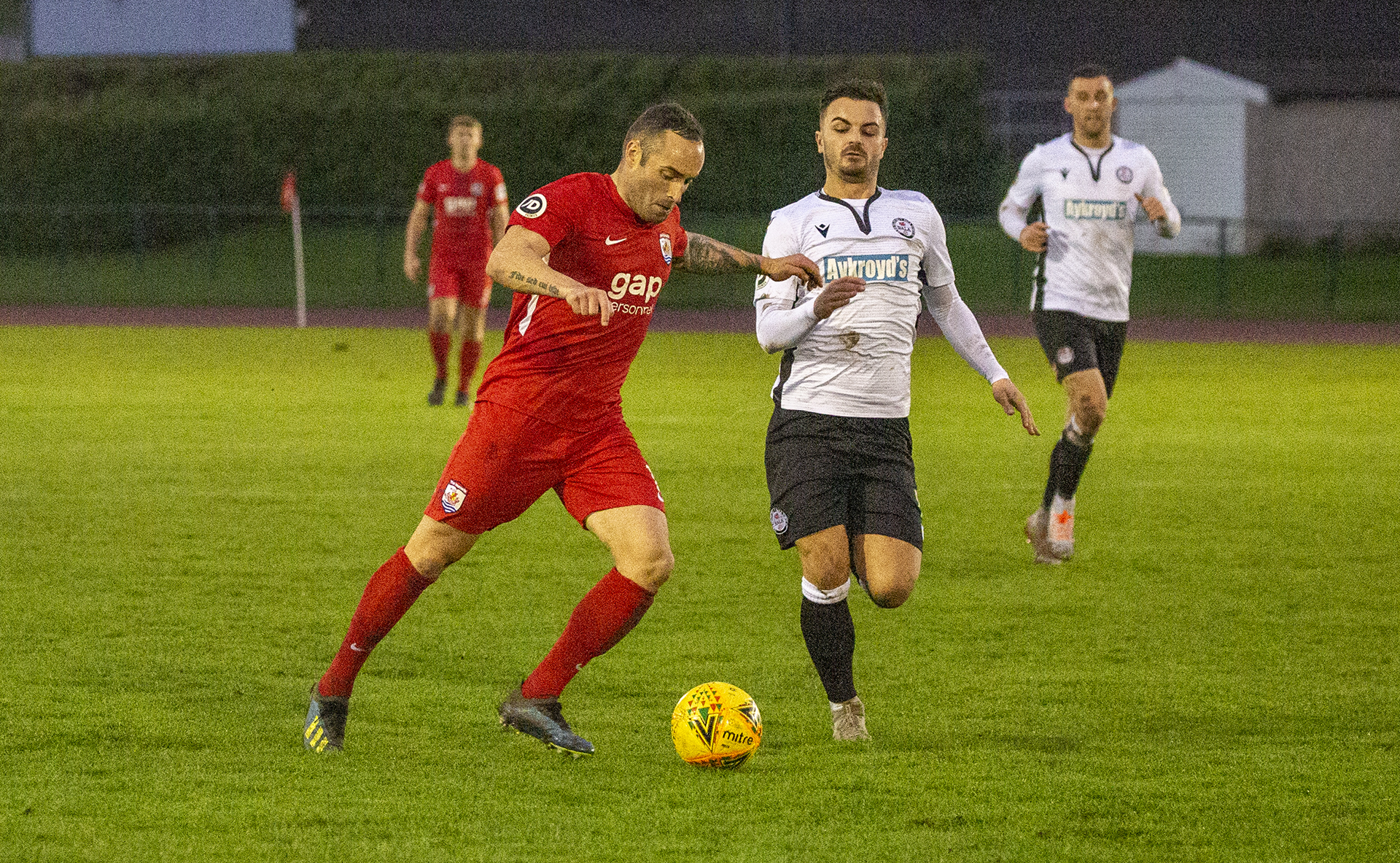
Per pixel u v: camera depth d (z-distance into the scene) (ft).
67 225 284.00
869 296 48.01
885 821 39.29
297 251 217.56
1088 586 68.64
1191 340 205.57
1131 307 242.17
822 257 48.34
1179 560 74.18
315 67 323.16
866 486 47.67
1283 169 298.15
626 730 47.42
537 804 40.45
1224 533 80.89
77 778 41.96
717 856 36.91
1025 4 322.96
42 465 98.48
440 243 127.54
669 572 44.04
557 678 44.27
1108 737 46.85
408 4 345.72
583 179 42.45
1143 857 37.01
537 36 343.67
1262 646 58.39
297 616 61.36
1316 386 151.12
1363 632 60.44
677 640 58.54
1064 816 39.78
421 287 264.93
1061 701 50.88
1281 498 90.99
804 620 46.68
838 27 333.62
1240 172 294.25
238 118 305.94
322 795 40.91
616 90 305.73
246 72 325.21
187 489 90.02
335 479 93.97
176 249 285.84
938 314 51.29
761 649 57.31
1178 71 296.92
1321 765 44.01
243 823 38.75
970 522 84.12
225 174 305.94
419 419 121.70
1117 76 318.65
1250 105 294.25
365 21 346.33
